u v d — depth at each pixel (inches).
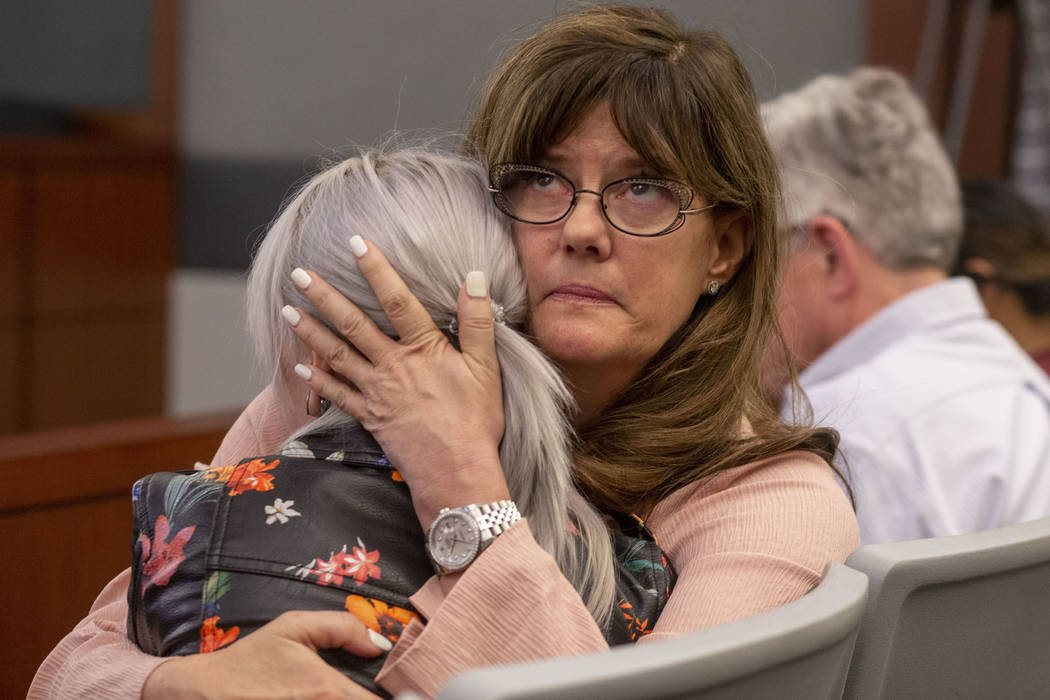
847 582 153.5
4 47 761.0
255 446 214.4
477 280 171.6
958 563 162.6
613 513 189.2
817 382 320.8
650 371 198.8
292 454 171.6
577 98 182.2
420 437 165.8
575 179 184.4
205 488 167.2
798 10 503.8
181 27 674.2
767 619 135.1
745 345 200.5
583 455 195.0
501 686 109.7
